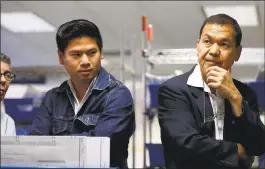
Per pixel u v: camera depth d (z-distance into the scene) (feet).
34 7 21.72
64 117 5.99
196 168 5.32
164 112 5.67
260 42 25.82
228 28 5.44
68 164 4.32
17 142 4.43
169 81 5.81
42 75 15.21
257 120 5.29
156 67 13.39
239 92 5.40
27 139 4.42
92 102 5.83
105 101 5.80
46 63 32.99
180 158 5.30
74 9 21.91
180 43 27.66
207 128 5.48
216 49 5.40
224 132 5.47
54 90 6.33
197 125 5.52
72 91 6.07
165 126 5.54
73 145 4.34
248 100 5.79
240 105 5.26
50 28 25.57
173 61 10.80
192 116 5.54
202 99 5.56
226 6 20.58
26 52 30.55
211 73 5.32
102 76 5.99
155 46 28.58
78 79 5.80
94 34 5.64
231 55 5.48
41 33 26.48
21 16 23.38
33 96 13.76
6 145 4.44
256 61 10.27
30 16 23.31
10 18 23.79
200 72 5.69
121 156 5.64
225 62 5.46
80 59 5.60
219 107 5.54
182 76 5.86
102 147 4.32
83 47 5.57
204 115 5.50
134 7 21.25
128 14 22.29
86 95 5.85
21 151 4.42
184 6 20.80
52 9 21.99
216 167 5.18
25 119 11.85
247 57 10.27
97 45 5.69
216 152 5.15
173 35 25.98
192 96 5.60
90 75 5.71
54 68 15.02
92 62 5.65
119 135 5.52
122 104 5.72
